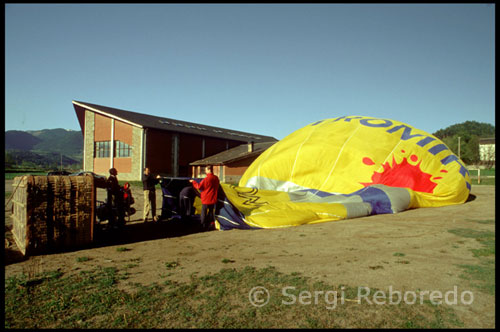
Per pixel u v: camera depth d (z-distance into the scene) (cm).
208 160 3562
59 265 516
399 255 541
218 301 368
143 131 3150
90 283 429
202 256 563
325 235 716
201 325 312
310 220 883
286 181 1252
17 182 672
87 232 640
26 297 384
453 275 439
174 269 490
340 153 1233
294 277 444
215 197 823
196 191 931
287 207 933
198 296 383
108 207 773
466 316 324
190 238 715
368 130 1329
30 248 577
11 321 324
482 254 533
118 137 3338
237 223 813
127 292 397
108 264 520
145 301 370
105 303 365
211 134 3959
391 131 1329
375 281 423
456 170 1262
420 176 1190
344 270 470
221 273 466
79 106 3562
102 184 754
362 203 986
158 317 331
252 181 1284
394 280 426
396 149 1238
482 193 1581
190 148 3644
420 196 1120
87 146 3600
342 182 1170
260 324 313
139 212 1160
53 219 605
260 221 830
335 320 320
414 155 1237
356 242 642
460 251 557
